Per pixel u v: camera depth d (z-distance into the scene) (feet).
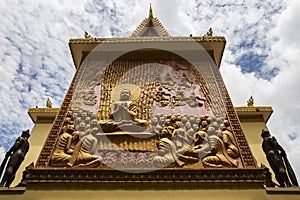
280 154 28.14
